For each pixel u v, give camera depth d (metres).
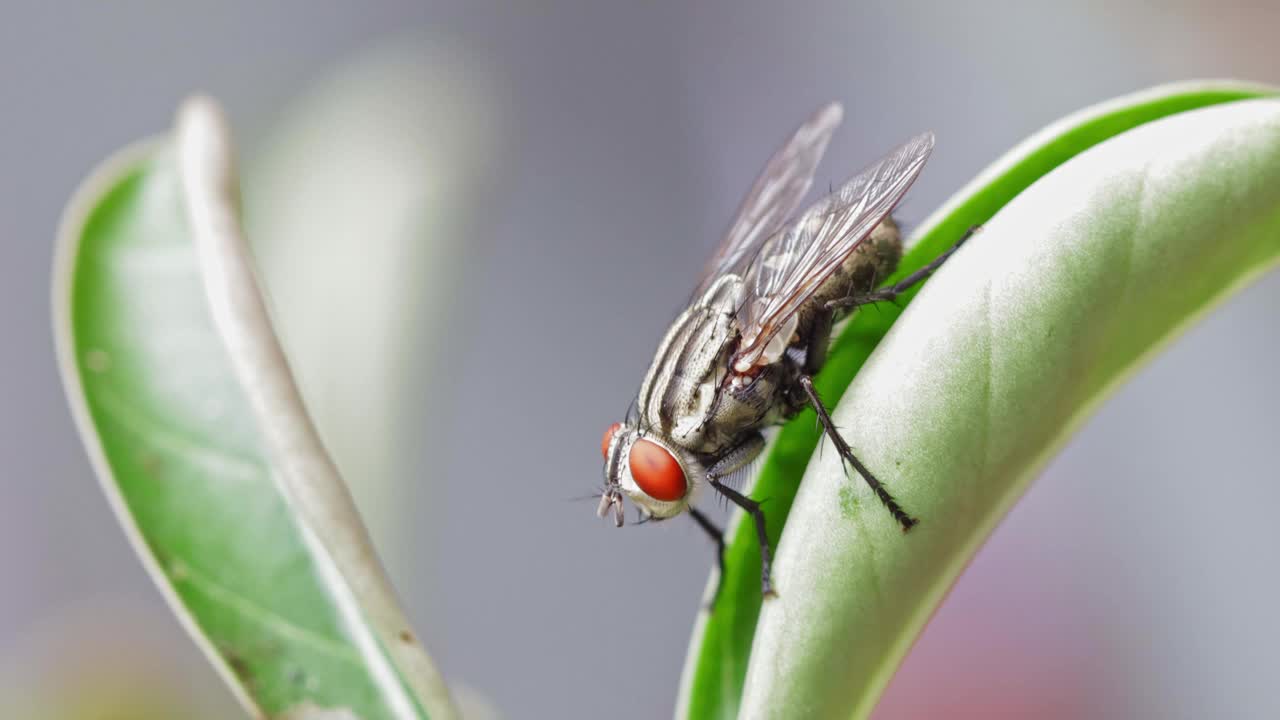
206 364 0.09
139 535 0.08
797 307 0.09
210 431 0.08
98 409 0.09
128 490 0.08
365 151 0.11
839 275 0.09
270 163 0.11
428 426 0.10
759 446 0.09
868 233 0.09
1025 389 0.08
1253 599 0.13
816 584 0.08
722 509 0.09
